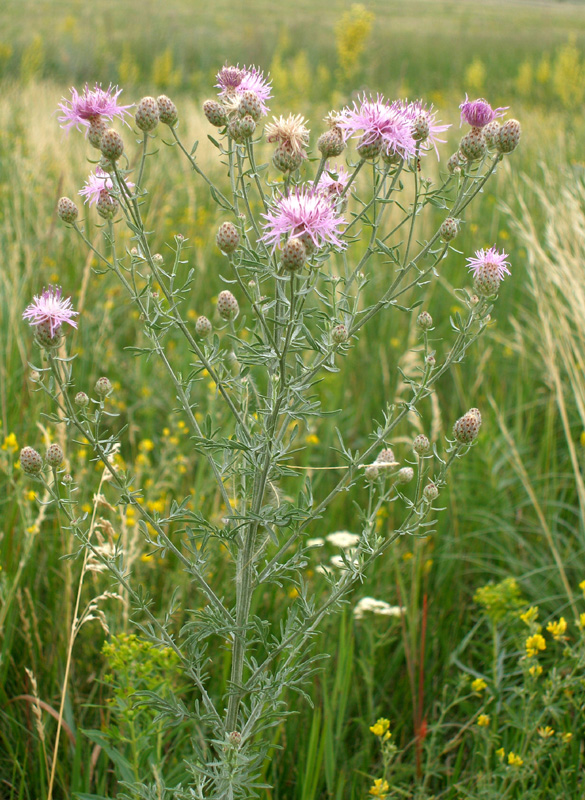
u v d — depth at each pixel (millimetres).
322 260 1908
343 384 4734
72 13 33000
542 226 6078
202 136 8742
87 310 5188
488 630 3389
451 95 18875
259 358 1895
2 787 2639
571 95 18188
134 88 18625
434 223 5969
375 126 2031
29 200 6023
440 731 2830
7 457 3479
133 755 2396
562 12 55219
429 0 61594
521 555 3834
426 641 3227
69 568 2822
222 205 2049
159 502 3422
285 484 3793
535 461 4289
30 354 4352
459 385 4598
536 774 2590
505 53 26984
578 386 3732
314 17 38500
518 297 5723
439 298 5715
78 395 2059
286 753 2762
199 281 5543
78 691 2924
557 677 2566
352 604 3309
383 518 3771
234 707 2115
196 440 1915
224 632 2037
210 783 2215
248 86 2260
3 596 2908
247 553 2057
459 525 3832
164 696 2412
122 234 5582
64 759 2719
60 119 2049
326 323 2078
